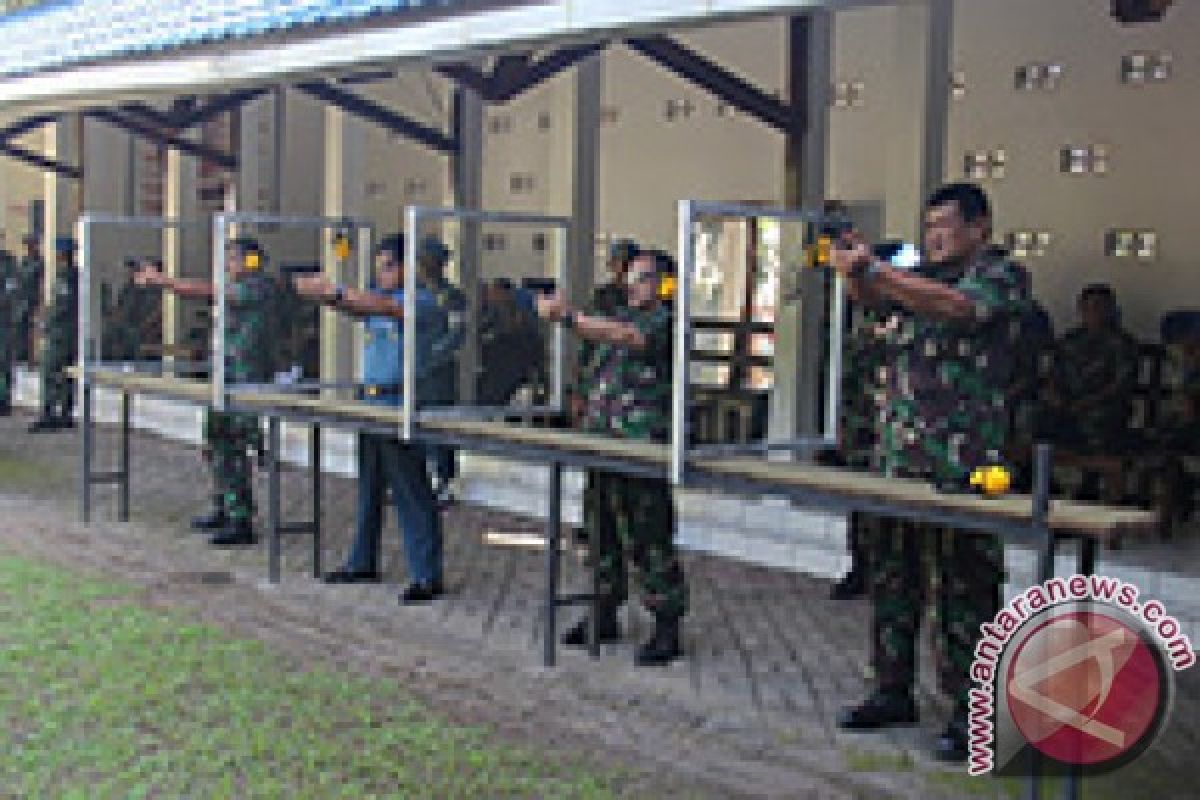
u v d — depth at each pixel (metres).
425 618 6.42
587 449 5.44
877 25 8.25
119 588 6.77
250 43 6.22
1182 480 6.71
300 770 4.49
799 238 7.75
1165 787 4.50
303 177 13.41
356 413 6.52
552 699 5.29
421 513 6.73
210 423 7.86
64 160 13.56
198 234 13.06
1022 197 7.67
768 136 8.91
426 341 6.58
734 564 7.67
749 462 5.00
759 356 8.86
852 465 6.66
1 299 13.15
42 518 8.47
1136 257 7.28
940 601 4.68
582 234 9.28
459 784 4.41
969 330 4.45
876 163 8.30
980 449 4.47
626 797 4.34
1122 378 6.94
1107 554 6.45
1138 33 7.21
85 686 5.25
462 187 9.34
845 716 5.01
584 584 7.10
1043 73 7.56
